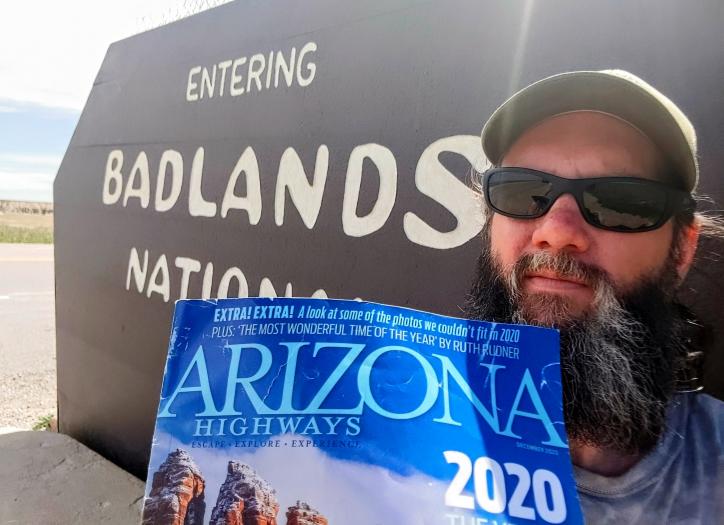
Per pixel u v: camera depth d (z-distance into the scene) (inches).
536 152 15.6
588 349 14.9
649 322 15.1
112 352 45.3
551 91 15.0
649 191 14.5
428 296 25.3
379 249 27.3
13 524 35.3
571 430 15.3
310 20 31.7
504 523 11.1
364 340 12.7
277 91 33.1
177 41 41.5
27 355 76.9
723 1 18.4
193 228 38.1
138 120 44.1
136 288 42.8
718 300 18.1
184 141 39.4
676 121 14.1
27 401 60.5
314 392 12.1
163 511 11.1
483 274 18.3
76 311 50.1
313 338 12.6
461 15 25.0
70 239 51.3
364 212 28.1
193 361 12.5
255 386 12.1
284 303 12.9
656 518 15.6
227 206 35.6
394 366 12.5
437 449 11.7
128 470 43.1
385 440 11.6
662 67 19.4
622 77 14.2
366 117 28.3
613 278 14.8
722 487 15.5
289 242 31.6
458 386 12.6
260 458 11.4
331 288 29.4
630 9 20.3
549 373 13.0
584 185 14.8
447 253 24.7
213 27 38.5
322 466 11.3
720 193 18.2
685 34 19.0
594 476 16.0
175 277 39.2
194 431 11.8
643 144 14.7
